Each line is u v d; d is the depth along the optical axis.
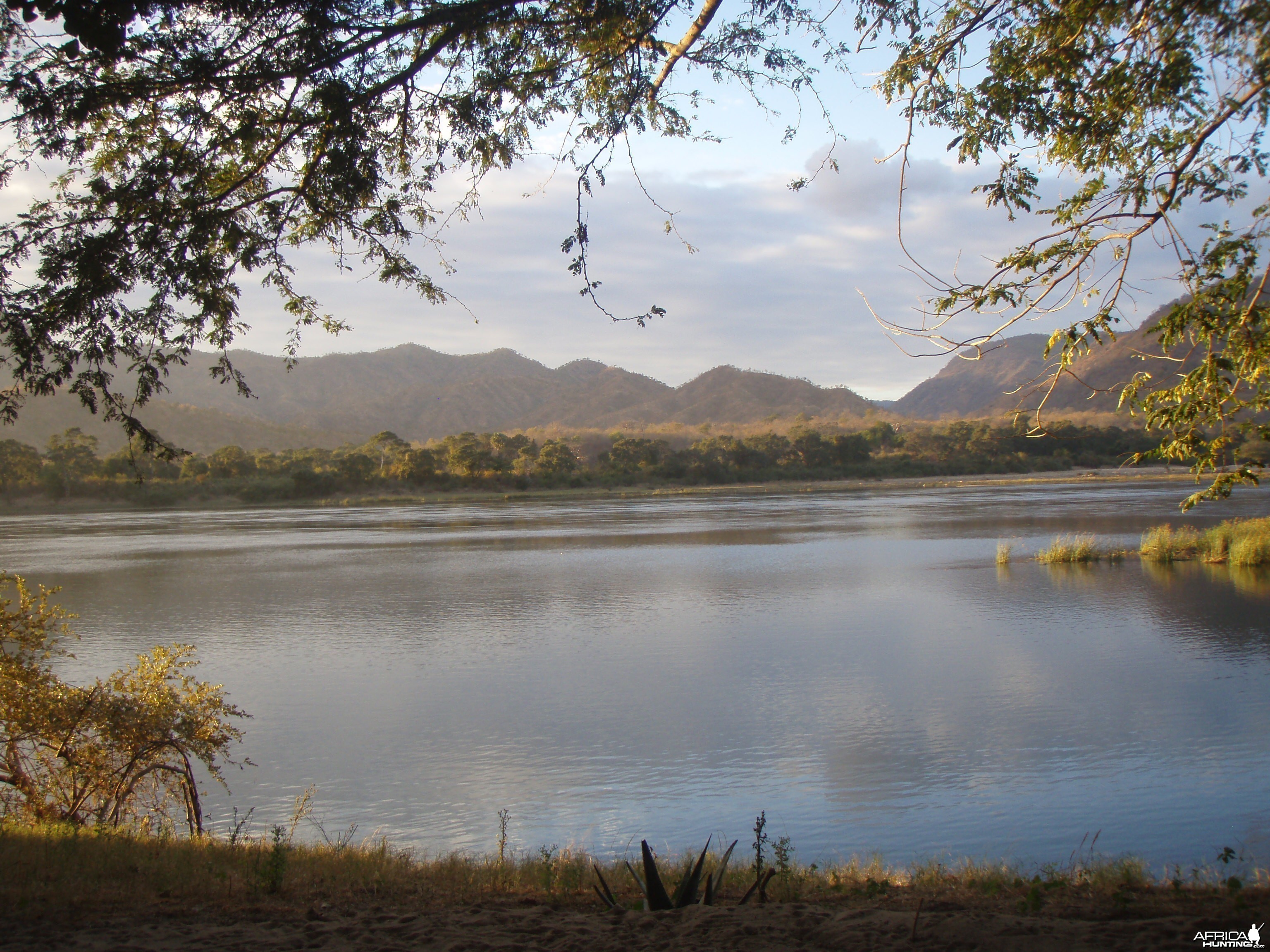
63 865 8.19
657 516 87.50
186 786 11.92
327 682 22.86
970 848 12.28
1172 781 14.62
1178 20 6.82
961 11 7.61
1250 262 6.47
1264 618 27.77
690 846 12.64
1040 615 29.48
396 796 14.89
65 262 7.19
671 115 9.10
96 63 7.09
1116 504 81.06
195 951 5.96
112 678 12.51
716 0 8.03
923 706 19.39
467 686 22.23
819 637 27.22
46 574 46.94
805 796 14.55
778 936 6.15
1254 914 6.75
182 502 131.50
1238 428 6.60
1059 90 7.59
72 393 7.45
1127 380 7.88
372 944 6.16
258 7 7.19
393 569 48.12
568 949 5.97
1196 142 6.80
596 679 22.62
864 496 112.12
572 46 8.68
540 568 47.12
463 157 9.12
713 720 18.88
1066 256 6.92
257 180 8.36
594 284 8.77
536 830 13.41
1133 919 6.94
